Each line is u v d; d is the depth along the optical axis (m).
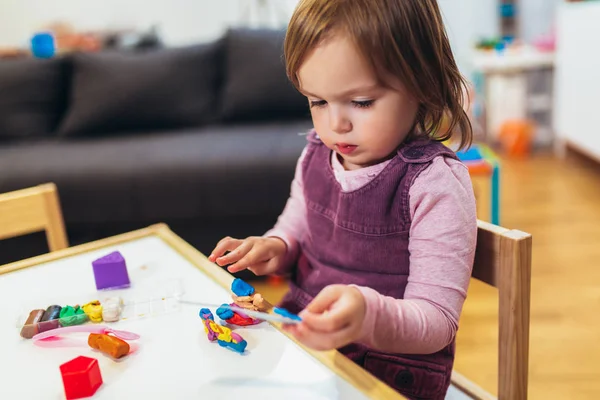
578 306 1.58
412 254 0.65
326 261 0.76
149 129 2.19
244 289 0.65
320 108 0.62
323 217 0.75
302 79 0.61
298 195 0.83
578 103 2.69
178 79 2.19
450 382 0.76
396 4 0.57
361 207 0.70
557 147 2.98
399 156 0.67
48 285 0.74
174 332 0.61
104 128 2.15
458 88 0.66
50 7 2.92
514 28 3.29
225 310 0.61
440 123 0.68
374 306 0.52
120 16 3.01
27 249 1.71
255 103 2.16
